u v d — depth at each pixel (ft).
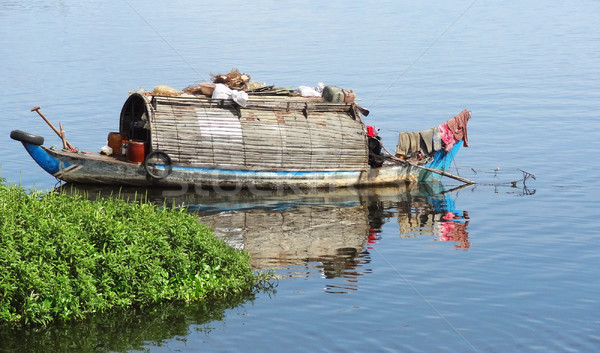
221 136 103.55
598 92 184.85
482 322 64.49
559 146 139.33
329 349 58.29
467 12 346.33
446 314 65.98
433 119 159.84
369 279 74.33
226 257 70.13
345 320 63.82
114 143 106.42
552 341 61.11
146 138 107.45
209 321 62.44
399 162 116.57
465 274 76.79
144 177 102.37
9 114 153.38
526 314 66.54
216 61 214.28
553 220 97.91
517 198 109.19
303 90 117.19
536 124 155.43
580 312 67.15
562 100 176.96
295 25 295.48
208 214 96.22
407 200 108.06
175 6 358.84
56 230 62.49
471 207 104.47
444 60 230.68
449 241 88.53
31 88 178.70
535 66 221.25
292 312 65.05
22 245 60.29
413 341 60.23
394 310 66.54
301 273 75.31
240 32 274.16
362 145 112.06
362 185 114.32
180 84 184.85
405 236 90.22
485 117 161.99
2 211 63.72
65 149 105.81
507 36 279.08
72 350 56.24
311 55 227.81
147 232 67.10
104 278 62.54
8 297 58.75
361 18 320.09
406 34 278.05
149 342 58.29
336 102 112.37
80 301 61.11
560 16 332.39
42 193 74.79
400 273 76.59
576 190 112.98
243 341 59.11
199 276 67.15
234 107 105.29
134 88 180.96
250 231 89.61
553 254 83.97
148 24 288.10
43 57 221.46
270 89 116.37
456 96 182.19
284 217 96.73
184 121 102.32
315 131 108.27
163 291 64.69
